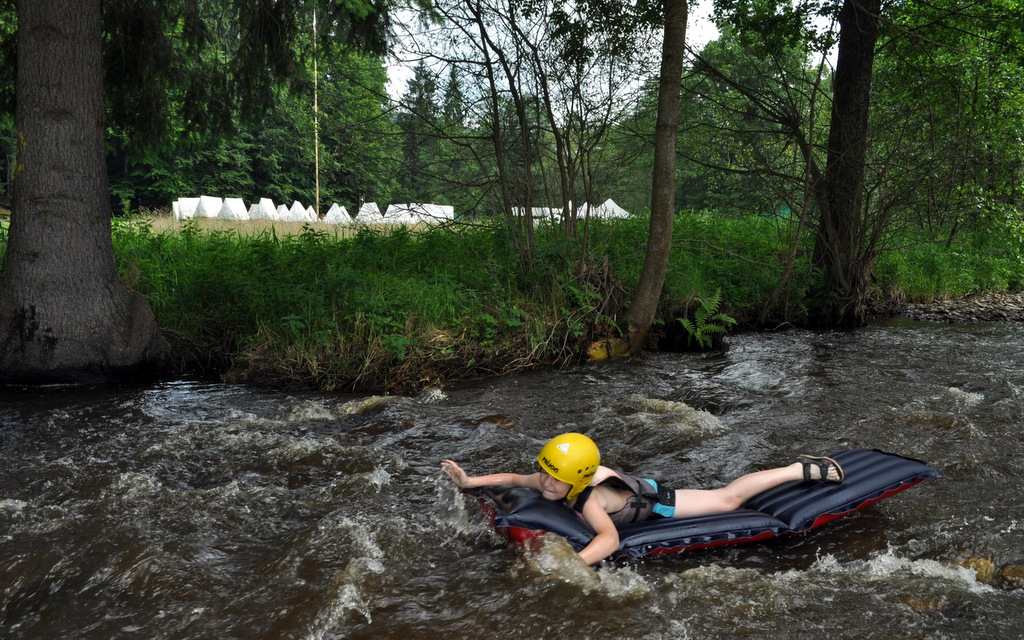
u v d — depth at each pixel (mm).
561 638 3148
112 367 7938
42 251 7637
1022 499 4582
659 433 6062
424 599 3498
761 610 3359
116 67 9961
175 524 4332
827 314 11922
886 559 3867
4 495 4758
